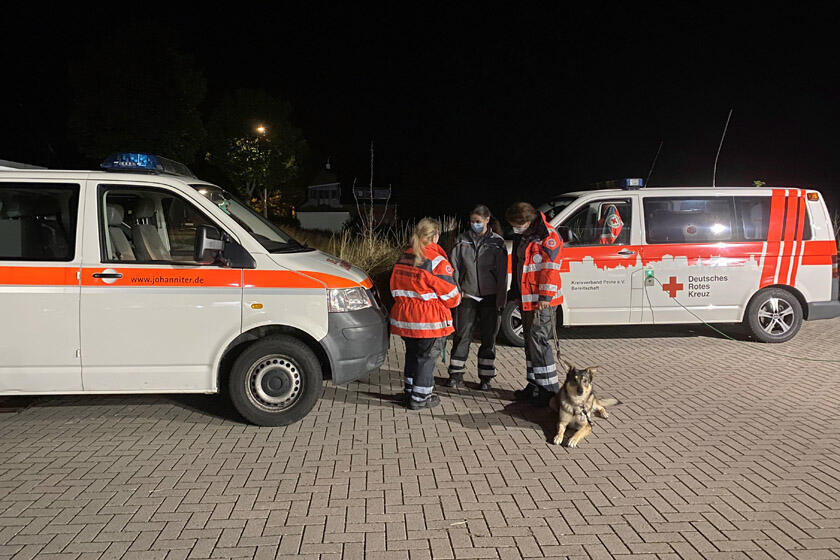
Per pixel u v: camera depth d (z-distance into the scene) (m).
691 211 7.88
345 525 3.54
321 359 5.33
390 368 6.98
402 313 5.41
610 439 4.85
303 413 5.08
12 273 4.76
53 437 4.88
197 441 4.80
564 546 3.31
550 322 5.54
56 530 3.48
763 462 4.38
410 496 3.89
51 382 4.84
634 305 7.80
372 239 10.80
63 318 4.78
